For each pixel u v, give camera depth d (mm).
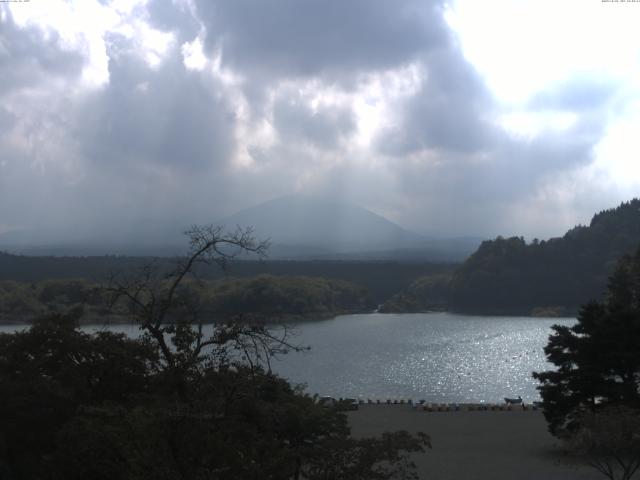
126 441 20172
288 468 22031
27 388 31828
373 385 102188
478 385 101250
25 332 36625
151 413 19688
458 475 41719
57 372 33562
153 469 18891
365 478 23062
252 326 21672
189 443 19281
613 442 33406
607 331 46094
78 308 37469
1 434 30719
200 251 21703
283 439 28812
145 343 22844
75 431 25250
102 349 33250
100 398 32969
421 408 71562
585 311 48281
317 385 102750
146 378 33094
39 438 31234
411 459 46219
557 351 47875
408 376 111125
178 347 21406
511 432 56562
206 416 19453
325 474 23031
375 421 63594
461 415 66875
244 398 20797
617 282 75125
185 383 20938
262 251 22938
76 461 25109
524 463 44469
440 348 150625
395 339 172125
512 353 139625
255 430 20953
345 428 31406
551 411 46625
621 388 45156
